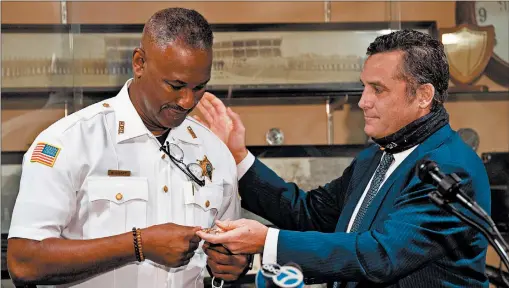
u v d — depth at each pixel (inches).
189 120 74.5
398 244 63.8
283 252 64.5
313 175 111.0
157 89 61.4
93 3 115.9
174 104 62.2
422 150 69.1
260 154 110.2
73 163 63.7
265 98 117.3
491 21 118.0
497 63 117.3
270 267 50.4
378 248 64.0
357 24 111.4
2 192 105.3
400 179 68.4
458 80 116.5
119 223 65.3
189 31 60.4
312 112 119.8
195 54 60.0
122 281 66.2
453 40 116.3
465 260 67.0
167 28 60.6
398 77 68.4
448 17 119.0
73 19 115.2
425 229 63.9
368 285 68.6
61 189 62.6
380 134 71.0
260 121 119.1
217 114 86.2
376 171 73.9
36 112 108.8
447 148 68.4
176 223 68.1
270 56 110.3
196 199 69.4
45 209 61.4
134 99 67.8
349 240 64.9
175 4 118.4
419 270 67.2
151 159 68.1
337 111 119.9
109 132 66.8
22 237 60.6
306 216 83.6
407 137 69.7
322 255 64.1
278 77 110.3
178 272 68.6
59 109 109.0
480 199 66.6
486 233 52.1
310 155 111.0
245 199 86.0
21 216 61.4
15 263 60.9
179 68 59.8
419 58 68.1
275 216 85.4
